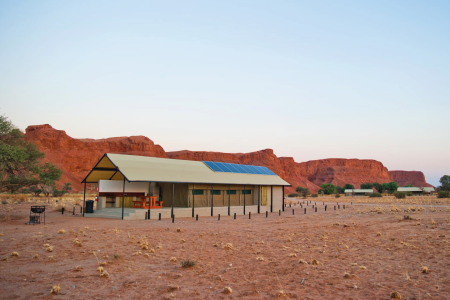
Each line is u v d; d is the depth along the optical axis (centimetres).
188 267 938
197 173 3241
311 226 1922
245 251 1180
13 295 680
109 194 2948
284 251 1172
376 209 3092
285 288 743
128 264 972
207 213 3022
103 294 700
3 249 1151
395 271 859
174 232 1678
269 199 3859
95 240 1365
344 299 657
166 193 3194
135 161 2916
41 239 1353
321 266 938
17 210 3127
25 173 2602
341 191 16625
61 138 16938
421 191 14325
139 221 2316
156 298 679
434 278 776
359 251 1141
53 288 700
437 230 1473
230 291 712
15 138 2712
